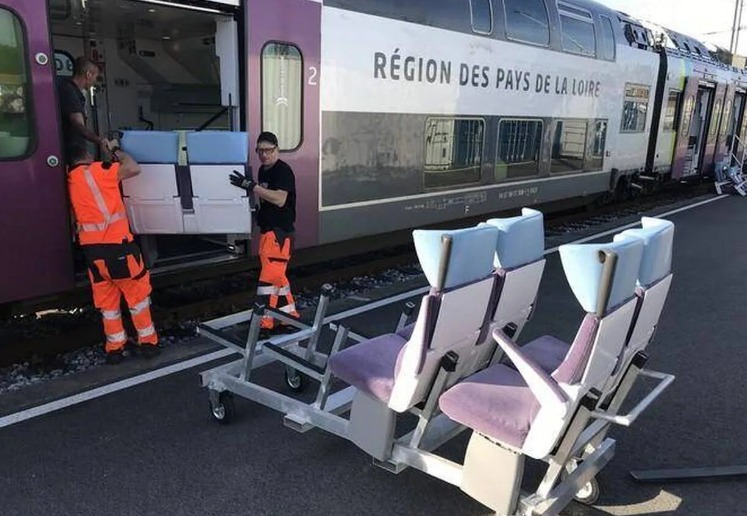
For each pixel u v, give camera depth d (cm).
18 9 418
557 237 1045
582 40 1011
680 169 1502
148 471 338
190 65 809
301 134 600
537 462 360
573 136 1030
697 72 1481
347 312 616
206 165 471
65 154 469
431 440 315
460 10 750
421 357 275
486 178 845
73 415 394
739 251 943
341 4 616
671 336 562
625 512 314
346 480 336
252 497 319
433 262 269
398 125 696
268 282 527
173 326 551
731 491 333
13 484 322
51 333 520
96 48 766
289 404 349
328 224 644
